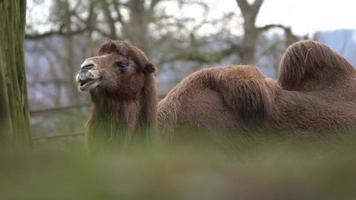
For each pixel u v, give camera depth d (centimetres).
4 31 2400
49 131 6228
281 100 2956
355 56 8669
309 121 2923
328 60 3067
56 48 9919
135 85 2653
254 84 2886
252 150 2853
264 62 8319
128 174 1259
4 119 2358
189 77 3005
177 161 1411
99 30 9319
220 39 8738
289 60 3059
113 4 9275
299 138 2897
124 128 2620
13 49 2431
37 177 1251
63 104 9525
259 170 1344
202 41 8731
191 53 8569
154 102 2719
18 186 1197
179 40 8775
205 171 1309
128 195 1131
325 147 2903
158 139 2711
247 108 2862
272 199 1159
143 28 8775
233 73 2945
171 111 2862
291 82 3048
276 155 2722
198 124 2844
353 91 3048
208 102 2897
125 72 2639
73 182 1185
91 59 2605
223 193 1154
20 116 2441
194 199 1122
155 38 8800
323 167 1306
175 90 2967
